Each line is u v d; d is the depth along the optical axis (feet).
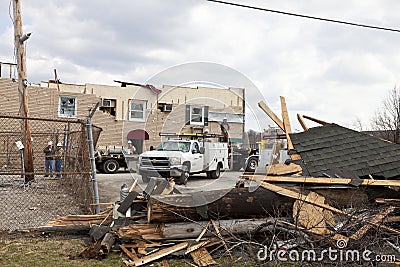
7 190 36.55
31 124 64.80
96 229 18.62
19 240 19.26
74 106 68.95
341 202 21.44
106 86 72.64
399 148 27.61
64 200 31.19
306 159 26.50
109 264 16.30
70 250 17.93
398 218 19.75
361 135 29.73
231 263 16.03
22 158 44.39
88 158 26.84
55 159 45.39
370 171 24.91
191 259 17.01
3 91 63.82
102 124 70.49
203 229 18.17
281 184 21.31
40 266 15.84
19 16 43.29
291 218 18.60
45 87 66.64
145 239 17.84
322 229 17.53
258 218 19.07
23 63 42.96
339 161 26.04
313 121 35.09
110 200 30.45
